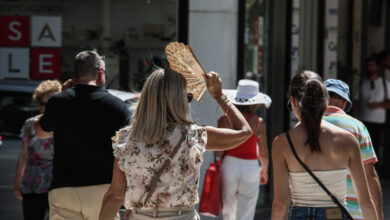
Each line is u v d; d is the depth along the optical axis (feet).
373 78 82.84
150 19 65.51
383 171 85.46
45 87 45.50
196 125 25.86
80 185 32.83
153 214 25.16
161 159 24.95
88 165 33.01
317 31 78.84
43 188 44.19
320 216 26.27
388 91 82.53
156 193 24.91
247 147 45.57
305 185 26.66
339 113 31.53
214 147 26.40
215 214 45.06
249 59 63.82
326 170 26.58
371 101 82.74
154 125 25.08
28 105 59.88
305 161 26.73
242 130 26.68
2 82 61.62
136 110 25.71
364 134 31.04
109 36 66.90
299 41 75.00
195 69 26.09
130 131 25.66
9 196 58.59
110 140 33.14
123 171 25.55
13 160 58.75
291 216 26.86
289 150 26.96
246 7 62.44
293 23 72.59
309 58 78.64
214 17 58.23
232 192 45.62
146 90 25.48
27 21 67.92
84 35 67.46
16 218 57.57
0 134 59.11
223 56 58.34
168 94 25.29
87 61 34.58
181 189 25.17
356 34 99.25
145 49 65.67
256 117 46.70
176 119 25.41
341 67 97.45
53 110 33.50
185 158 25.17
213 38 58.23
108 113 33.30
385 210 66.74
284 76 69.77
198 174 25.49
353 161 27.14
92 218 33.12
